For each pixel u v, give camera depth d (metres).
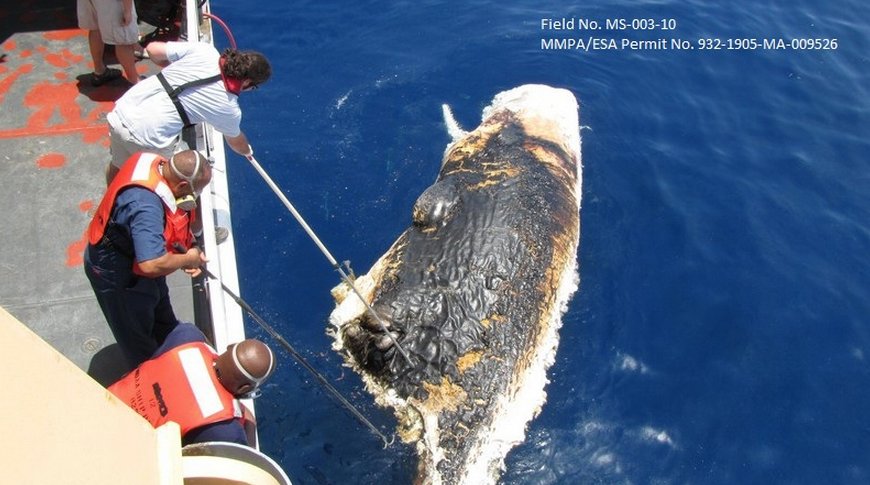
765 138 10.02
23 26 8.52
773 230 8.69
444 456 6.06
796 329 7.64
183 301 6.18
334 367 6.81
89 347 5.77
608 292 7.83
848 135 10.10
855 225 8.81
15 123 7.33
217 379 4.14
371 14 11.37
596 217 8.70
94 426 2.62
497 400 6.45
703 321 7.66
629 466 6.44
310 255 7.91
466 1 11.84
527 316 7.00
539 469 6.31
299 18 11.15
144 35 8.52
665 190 9.12
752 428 6.77
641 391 6.99
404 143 9.41
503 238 7.39
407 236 7.72
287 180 8.74
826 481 6.43
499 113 9.56
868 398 7.08
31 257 6.30
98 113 7.52
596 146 9.70
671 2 12.34
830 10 12.39
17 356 2.26
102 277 4.62
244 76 5.38
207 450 3.62
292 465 6.09
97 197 6.78
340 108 9.85
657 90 10.65
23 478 2.15
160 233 4.38
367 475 6.05
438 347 6.59
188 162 4.47
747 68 11.12
